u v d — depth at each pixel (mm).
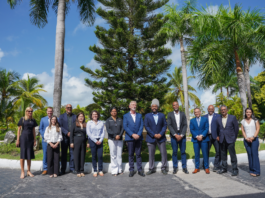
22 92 22547
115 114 5582
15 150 7867
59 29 7621
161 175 5270
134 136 5207
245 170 5535
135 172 5578
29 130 5301
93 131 5379
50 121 5301
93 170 5621
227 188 4102
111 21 8734
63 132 5574
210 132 5715
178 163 5938
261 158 7016
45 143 5566
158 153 7504
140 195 3838
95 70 9258
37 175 5371
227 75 9383
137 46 8508
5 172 5691
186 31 13734
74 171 5566
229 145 5141
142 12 8602
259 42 8281
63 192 4043
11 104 21578
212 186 4262
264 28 8102
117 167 5453
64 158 5547
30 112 5348
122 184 4543
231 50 8758
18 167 6172
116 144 5508
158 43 9172
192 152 7504
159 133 5465
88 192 4035
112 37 9203
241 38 8328
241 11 8305
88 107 11180
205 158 5422
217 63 8516
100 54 9211
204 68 8656
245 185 4258
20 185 4500
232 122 5227
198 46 8992
